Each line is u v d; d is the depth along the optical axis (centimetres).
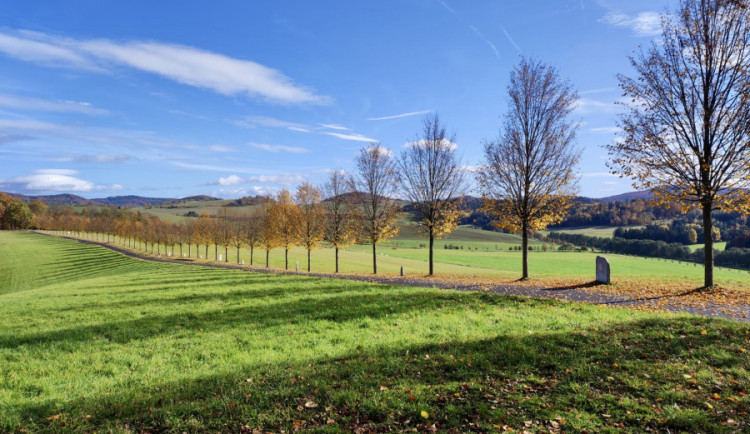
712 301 1462
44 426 573
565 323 1067
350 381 700
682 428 536
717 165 1677
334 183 4138
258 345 987
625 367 734
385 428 548
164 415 594
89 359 913
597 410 586
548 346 851
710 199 1673
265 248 5478
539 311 1248
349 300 1524
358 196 3650
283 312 1359
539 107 2414
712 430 527
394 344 923
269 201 5731
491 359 790
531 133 2441
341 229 4059
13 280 5056
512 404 606
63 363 884
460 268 5800
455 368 753
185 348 985
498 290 1866
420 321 1165
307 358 853
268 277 2459
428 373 729
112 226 12112
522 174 2441
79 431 557
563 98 2373
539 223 2492
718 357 766
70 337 1111
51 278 4981
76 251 8369
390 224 3575
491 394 640
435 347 877
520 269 5947
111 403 646
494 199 2580
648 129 1798
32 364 873
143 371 827
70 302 1720
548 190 2403
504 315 1203
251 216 6462
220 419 580
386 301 1486
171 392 680
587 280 2247
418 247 11694
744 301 1437
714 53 1664
